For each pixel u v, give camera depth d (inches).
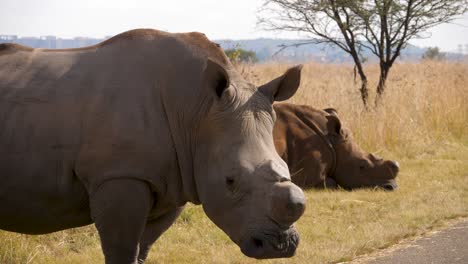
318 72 1729.8
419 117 1039.0
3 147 379.6
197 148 378.9
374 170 754.2
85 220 402.9
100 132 374.0
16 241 510.3
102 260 509.7
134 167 371.9
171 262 507.5
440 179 786.8
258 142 358.6
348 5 1043.9
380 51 1093.8
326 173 759.7
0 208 389.1
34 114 381.7
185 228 590.6
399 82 1137.4
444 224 600.7
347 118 936.9
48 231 404.5
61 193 382.6
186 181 384.8
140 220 377.1
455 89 1152.8
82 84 384.8
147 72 388.8
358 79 1448.1
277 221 338.0
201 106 381.4
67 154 377.1
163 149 380.2
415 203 677.9
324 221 617.9
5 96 385.4
